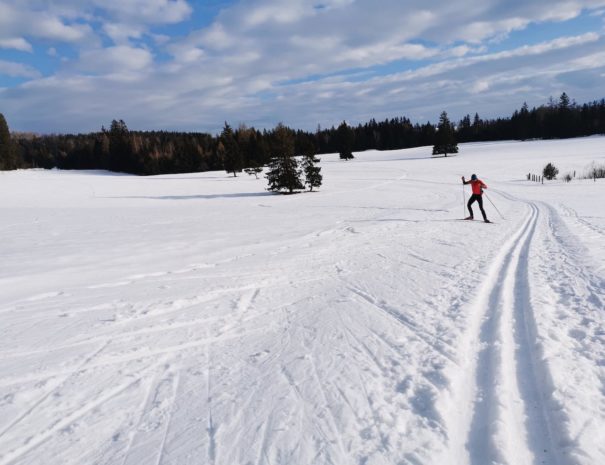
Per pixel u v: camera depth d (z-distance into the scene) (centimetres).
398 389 351
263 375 388
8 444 293
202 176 6831
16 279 789
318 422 308
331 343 457
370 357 416
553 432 283
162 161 9181
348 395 344
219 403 341
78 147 12206
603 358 382
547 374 354
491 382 354
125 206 2977
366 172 5984
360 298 624
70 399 353
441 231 1285
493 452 262
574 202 2077
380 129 14075
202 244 1171
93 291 702
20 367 414
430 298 605
